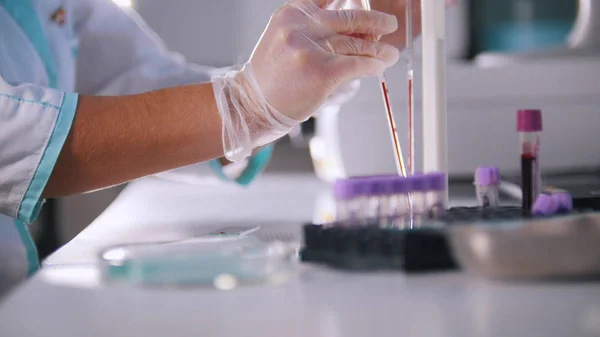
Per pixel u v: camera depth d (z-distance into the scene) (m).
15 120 0.99
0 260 1.16
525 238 0.64
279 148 2.49
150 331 0.52
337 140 1.73
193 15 2.34
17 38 1.30
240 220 1.31
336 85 1.02
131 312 0.58
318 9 1.04
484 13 2.15
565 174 1.63
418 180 0.82
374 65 1.01
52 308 0.61
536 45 2.50
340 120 1.71
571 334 0.48
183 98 1.03
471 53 2.11
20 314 0.59
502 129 1.75
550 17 2.51
